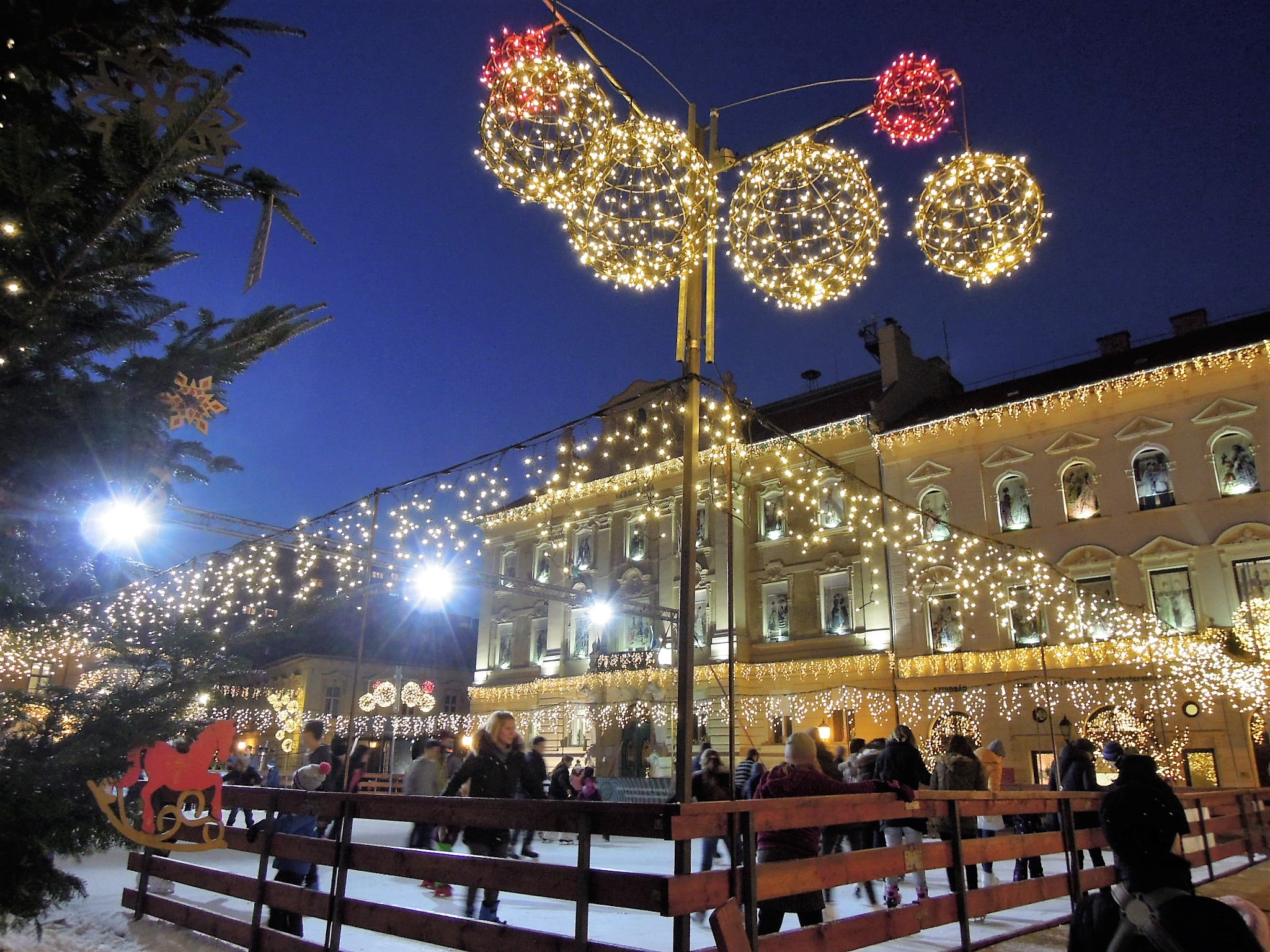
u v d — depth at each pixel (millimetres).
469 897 7426
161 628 4938
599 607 25828
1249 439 22625
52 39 3934
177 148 3756
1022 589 25109
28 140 3496
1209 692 21281
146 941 7266
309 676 40844
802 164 7949
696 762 20094
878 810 5996
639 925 8820
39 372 4023
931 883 11734
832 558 28984
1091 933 2910
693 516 7020
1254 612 20453
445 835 11297
